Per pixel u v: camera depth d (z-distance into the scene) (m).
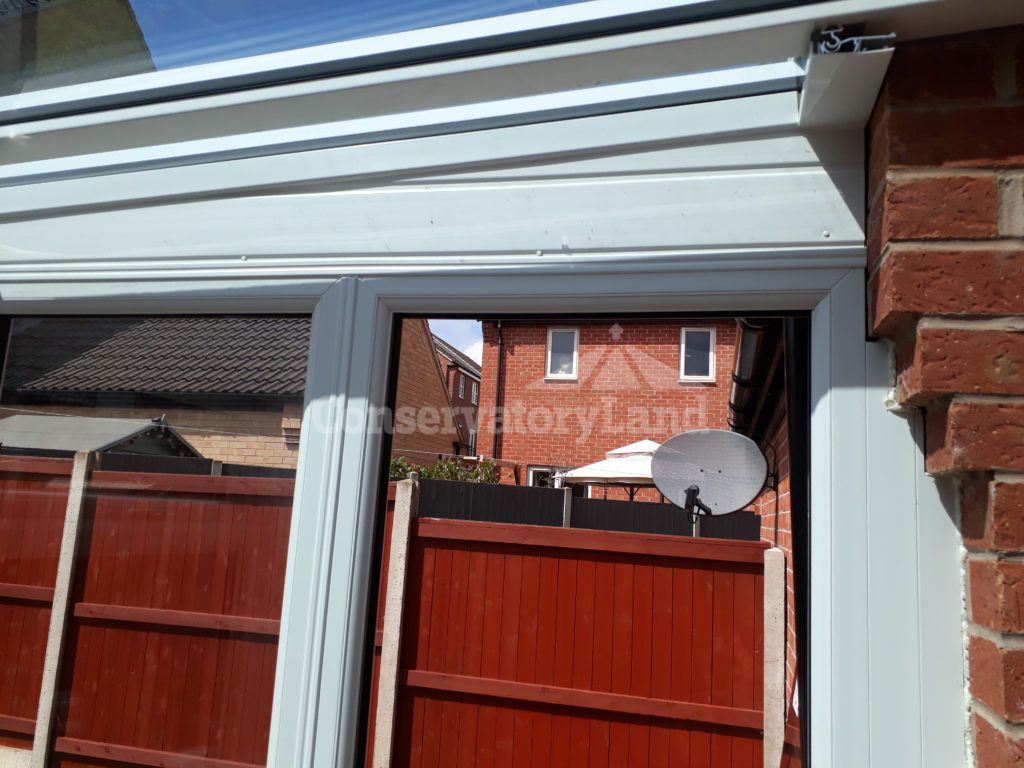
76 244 1.34
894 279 0.83
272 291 1.24
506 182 1.15
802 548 1.05
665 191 1.08
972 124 0.85
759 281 1.03
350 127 1.20
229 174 1.28
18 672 1.80
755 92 1.05
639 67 0.87
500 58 0.87
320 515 1.16
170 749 1.57
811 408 1.02
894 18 0.80
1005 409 0.79
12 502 1.80
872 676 0.90
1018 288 0.81
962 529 0.89
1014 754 0.75
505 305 1.16
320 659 1.12
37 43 1.01
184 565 1.55
